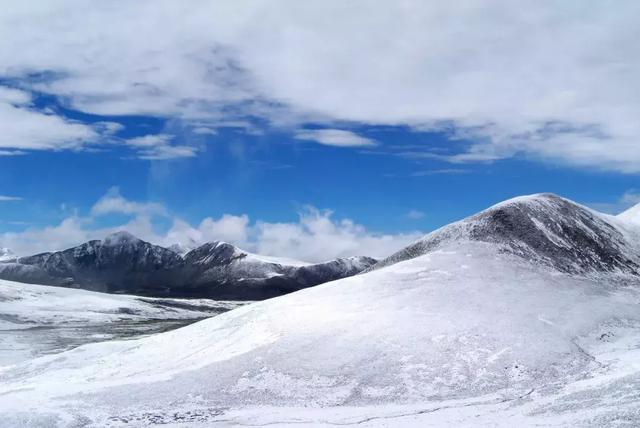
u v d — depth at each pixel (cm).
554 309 6297
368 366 4903
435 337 5325
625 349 5372
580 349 5325
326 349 5219
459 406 4178
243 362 5119
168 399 4531
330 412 4206
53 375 6209
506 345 5194
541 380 4625
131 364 6169
